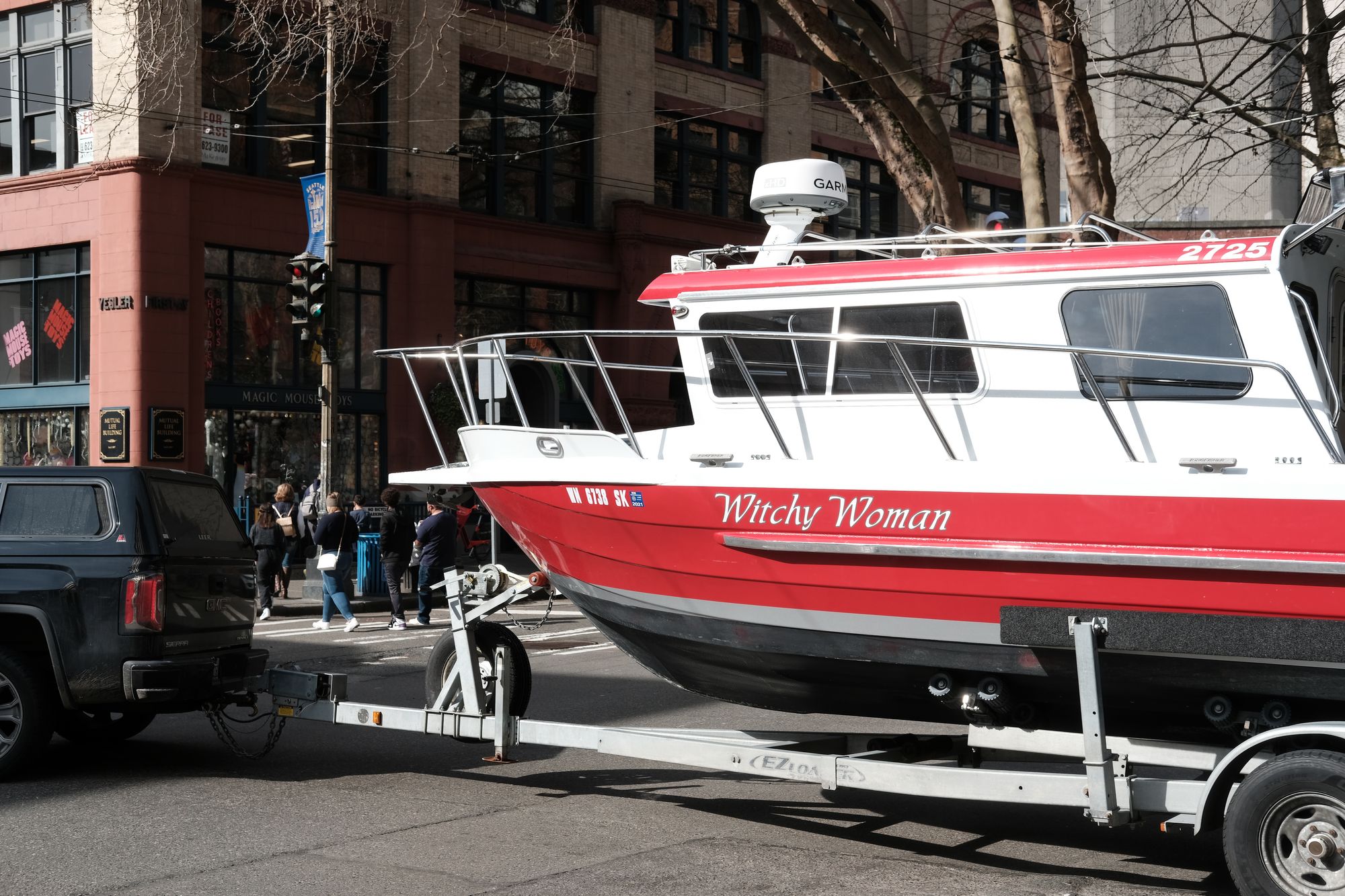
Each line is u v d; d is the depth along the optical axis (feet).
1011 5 54.24
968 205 122.52
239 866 20.40
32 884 19.43
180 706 27.76
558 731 24.66
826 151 113.29
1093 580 20.18
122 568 26.50
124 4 76.48
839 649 22.66
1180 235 76.02
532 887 19.33
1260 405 20.99
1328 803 17.40
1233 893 19.77
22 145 82.79
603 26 97.71
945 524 21.21
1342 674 18.85
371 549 72.64
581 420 97.55
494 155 93.25
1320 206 25.54
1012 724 22.03
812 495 22.25
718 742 22.91
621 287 98.73
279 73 81.82
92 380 78.54
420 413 88.38
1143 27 76.33
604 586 25.32
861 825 23.88
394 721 26.37
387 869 20.26
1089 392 22.21
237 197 81.15
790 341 24.77
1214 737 21.38
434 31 88.48
